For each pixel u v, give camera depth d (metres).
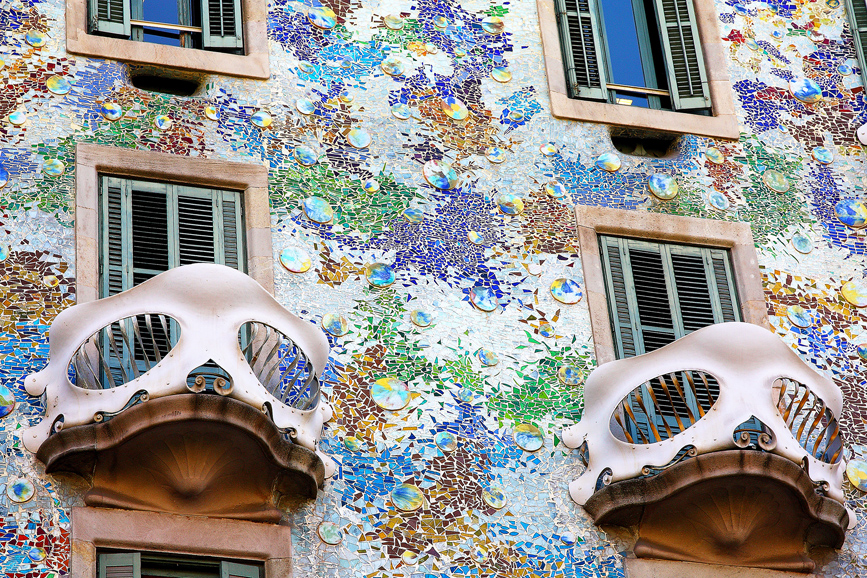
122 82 15.16
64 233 14.17
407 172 15.38
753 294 15.47
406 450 13.77
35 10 15.40
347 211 14.98
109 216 14.41
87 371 13.28
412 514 13.44
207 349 12.97
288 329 13.41
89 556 12.58
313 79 15.73
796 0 17.70
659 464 13.59
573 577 13.45
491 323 14.68
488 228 15.26
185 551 12.80
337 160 15.28
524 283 15.00
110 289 14.05
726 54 17.09
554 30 16.75
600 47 16.81
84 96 14.97
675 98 16.72
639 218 15.65
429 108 15.87
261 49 15.70
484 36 16.56
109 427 12.77
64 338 13.16
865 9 17.70
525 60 16.50
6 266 13.85
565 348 14.69
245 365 13.04
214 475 12.95
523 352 14.57
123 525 12.77
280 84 15.58
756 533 13.82
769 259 15.74
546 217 15.46
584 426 14.11
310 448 13.18
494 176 15.61
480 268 14.98
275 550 12.95
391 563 13.16
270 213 14.73
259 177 14.93
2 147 14.49
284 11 16.06
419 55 16.20
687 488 13.52
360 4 16.39
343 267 14.62
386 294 14.58
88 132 14.77
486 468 13.84
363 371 14.09
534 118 16.09
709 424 13.59
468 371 14.34
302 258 14.56
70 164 14.56
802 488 13.65
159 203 14.62
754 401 13.69
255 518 13.04
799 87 17.08
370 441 13.74
